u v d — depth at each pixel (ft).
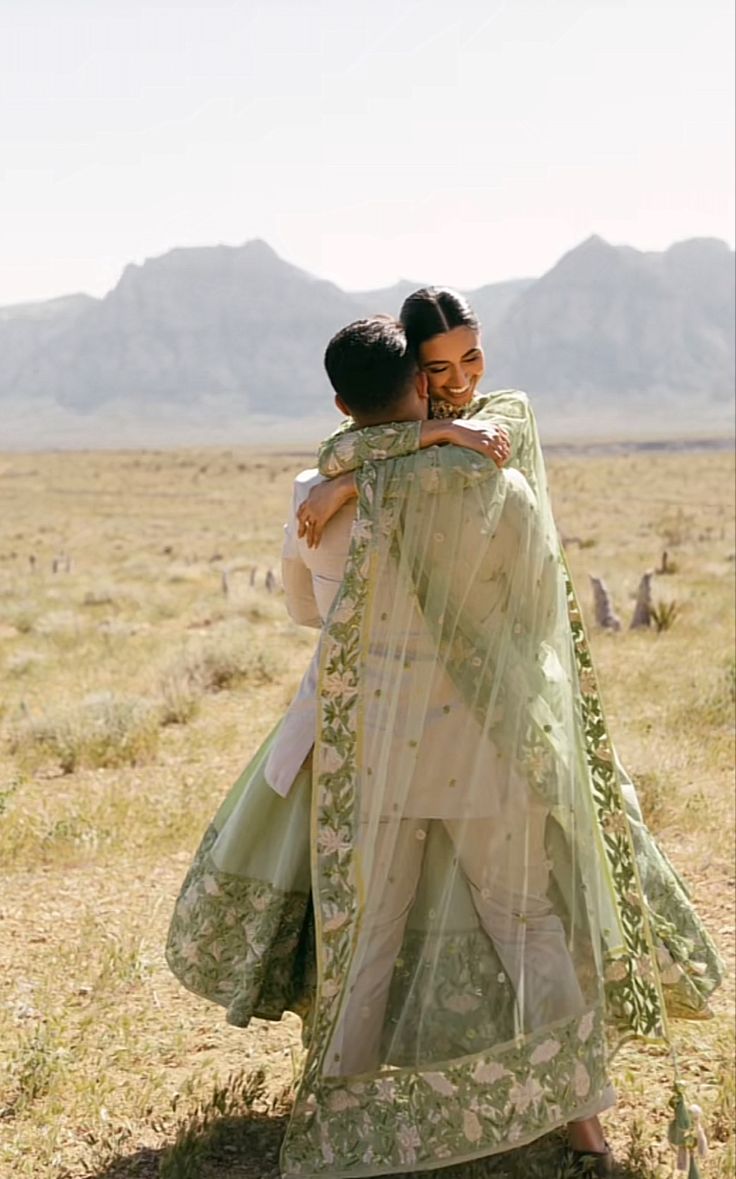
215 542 188.55
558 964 10.98
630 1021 11.39
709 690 37.52
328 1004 10.94
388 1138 10.73
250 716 39.68
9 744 35.01
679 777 27.76
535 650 11.10
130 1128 12.71
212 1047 14.66
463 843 11.02
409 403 11.02
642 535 162.30
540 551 11.04
